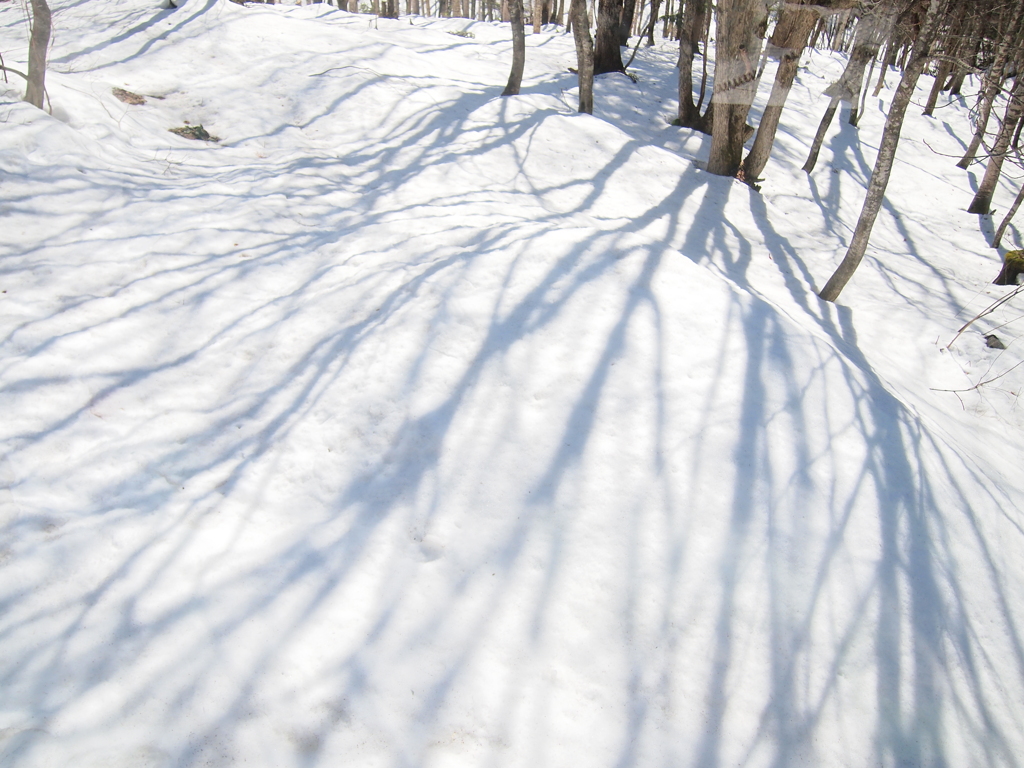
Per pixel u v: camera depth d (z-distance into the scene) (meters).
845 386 3.57
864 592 2.71
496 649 2.47
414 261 4.27
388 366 3.48
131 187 5.16
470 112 8.52
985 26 10.10
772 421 3.28
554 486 3.00
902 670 2.51
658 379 3.44
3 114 5.27
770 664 2.49
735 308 3.87
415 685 2.34
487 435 3.19
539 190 7.01
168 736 2.12
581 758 2.22
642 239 4.33
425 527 2.86
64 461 3.02
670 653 2.50
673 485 3.01
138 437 3.19
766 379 3.48
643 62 14.89
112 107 6.91
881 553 2.85
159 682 2.25
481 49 14.08
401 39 13.71
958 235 9.62
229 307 4.04
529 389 3.39
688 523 2.88
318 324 3.85
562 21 28.53
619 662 2.47
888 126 5.29
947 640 2.62
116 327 3.78
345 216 5.50
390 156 7.18
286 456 3.14
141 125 6.84
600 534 2.83
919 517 3.03
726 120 8.10
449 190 6.43
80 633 2.37
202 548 2.72
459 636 2.49
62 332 3.67
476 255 4.09
